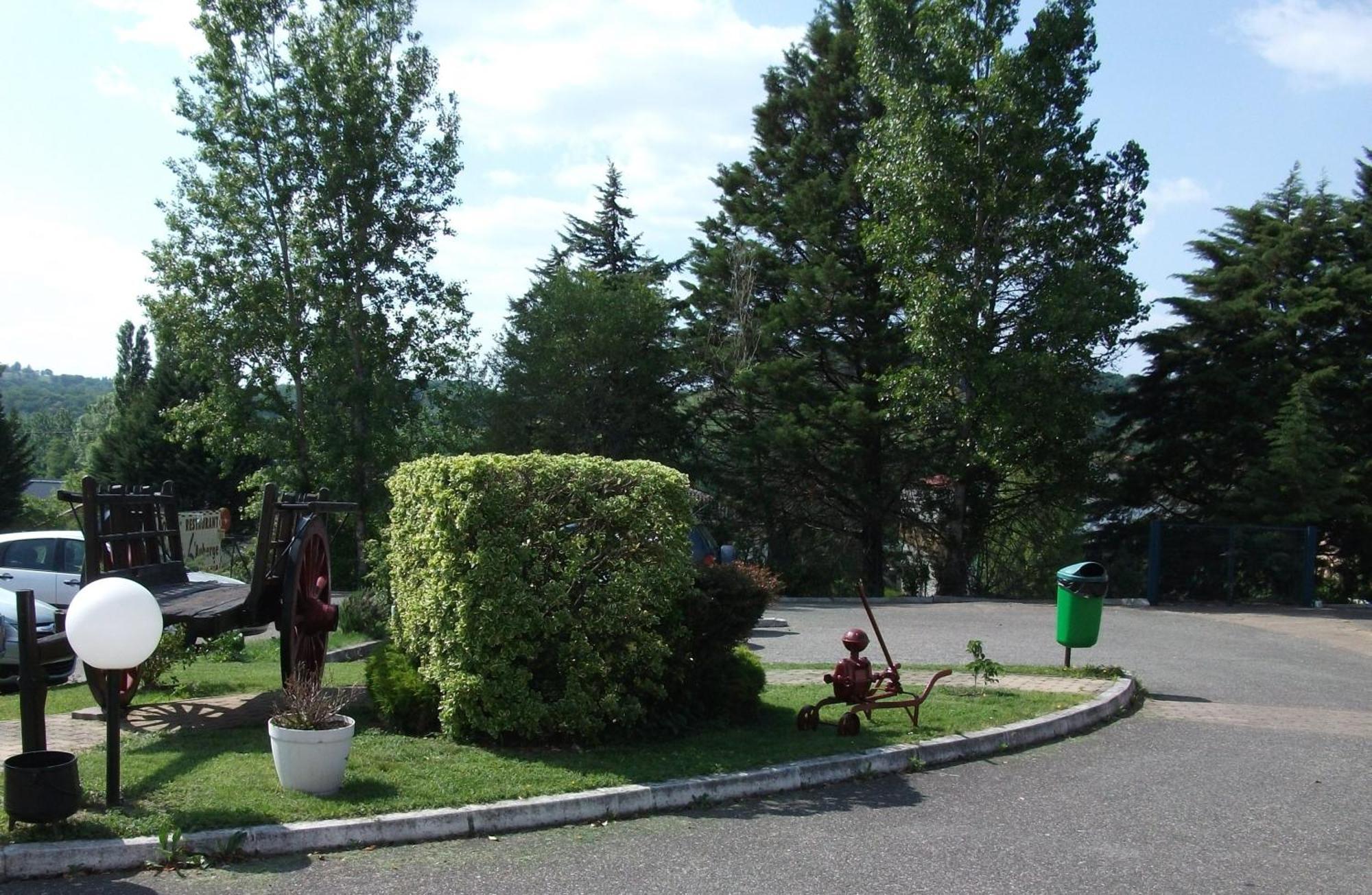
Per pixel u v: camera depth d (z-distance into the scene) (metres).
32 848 5.17
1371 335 30.64
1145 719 10.02
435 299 32.47
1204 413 31.22
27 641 5.75
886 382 28.23
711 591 8.51
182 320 30.47
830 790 7.23
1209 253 33.94
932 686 8.85
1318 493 27.06
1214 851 6.02
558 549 7.75
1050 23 26.52
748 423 34.78
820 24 35.25
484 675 7.55
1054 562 34.81
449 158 31.73
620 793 6.48
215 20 29.75
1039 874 5.55
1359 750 8.82
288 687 7.20
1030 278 28.28
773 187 36.50
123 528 8.96
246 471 43.12
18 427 43.03
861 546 34.16
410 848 5.74
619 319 35.25
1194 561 23.81
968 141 27.11
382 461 30.20
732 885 5.28
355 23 30.98
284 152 29.91
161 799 5.97
